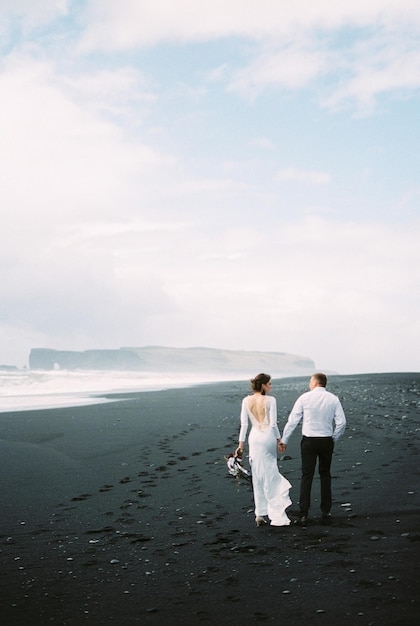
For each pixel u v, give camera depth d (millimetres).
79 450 12609
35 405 26266
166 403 25703
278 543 5730
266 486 6590
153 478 9484
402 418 15711
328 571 4801
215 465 10367
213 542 5887
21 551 5809
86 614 4207
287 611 4074
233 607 4207
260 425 6816
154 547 5824
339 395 24984
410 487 7824
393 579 4508
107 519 7039
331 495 7008
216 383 61594
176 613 4160
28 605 4406
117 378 81688
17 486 9086
